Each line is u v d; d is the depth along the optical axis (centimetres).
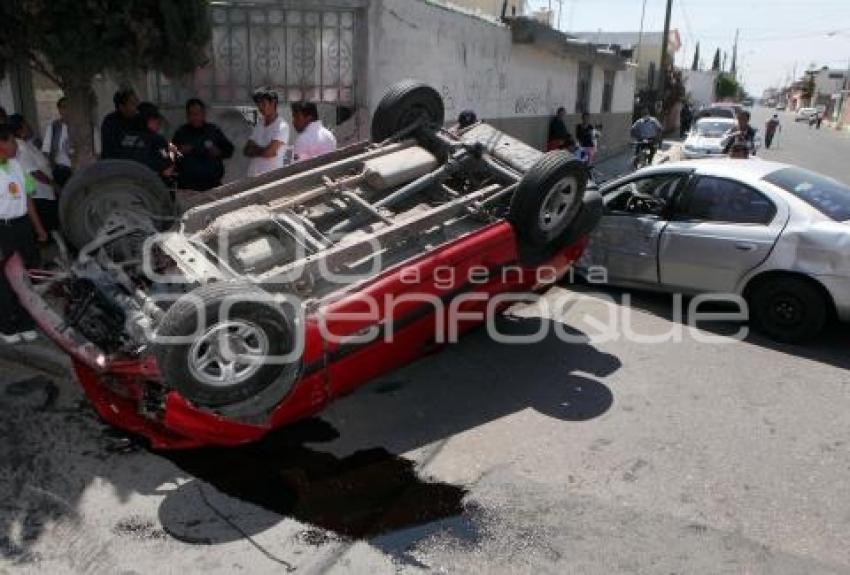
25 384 505
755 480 401
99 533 350
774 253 586
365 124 942
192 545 342
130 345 393
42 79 854
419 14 1023
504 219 501
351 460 421
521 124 1511
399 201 505
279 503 379
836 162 2309
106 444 432
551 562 333
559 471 409
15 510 366
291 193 491
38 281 451
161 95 888
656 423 466
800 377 536
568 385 521
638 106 2912
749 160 689
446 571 326
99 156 782
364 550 340
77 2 571
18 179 534
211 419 371
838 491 391
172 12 611
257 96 655
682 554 339
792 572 327
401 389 515
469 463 418
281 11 890
